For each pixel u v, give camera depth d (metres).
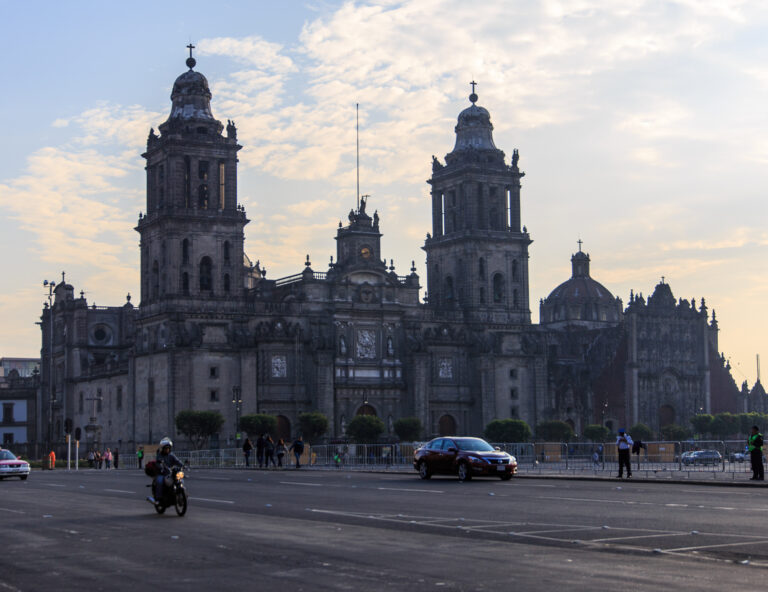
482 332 186.50
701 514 39.75
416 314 182.38
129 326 199.88
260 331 168.25
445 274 192.75
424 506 45.19
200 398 163.12
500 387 186.50
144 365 169.62
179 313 163.25
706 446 79.50
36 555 31.25
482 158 191.38
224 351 165.38
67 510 46.56
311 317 173.00
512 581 25.03
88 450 169.50
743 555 28.80
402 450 113.69
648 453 83.50
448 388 183.88
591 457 91.94
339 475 80.19
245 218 169.75
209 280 168.38
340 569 27.25
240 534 35.03
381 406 176.75
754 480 62.62
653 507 43.06
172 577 26.66
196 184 168.25
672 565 27.06
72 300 199.00
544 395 189.12
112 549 32.09
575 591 23.64
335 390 173.12
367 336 177.50
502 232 189.88
